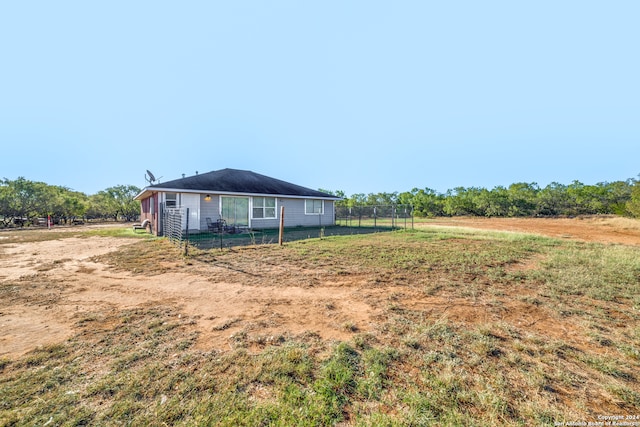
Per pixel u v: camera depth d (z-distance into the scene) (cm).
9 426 173
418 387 210
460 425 173
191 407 190
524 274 531
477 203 2798
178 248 840
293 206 1678
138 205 3578
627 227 1548
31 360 247
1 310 369
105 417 181
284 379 220
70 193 3325
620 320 334
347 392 206
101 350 266
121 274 553
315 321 334
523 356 253
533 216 2570
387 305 382
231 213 1422
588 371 232
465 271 563
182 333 303
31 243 1002
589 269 566
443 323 321
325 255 724
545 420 178
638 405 191
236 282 497
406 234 1223
